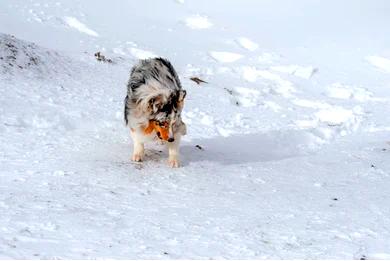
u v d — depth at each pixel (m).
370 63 23.02
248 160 11.07
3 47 15.19
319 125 15.12
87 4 25.95
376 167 10.91
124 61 18.72
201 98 16.34
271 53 23.00
